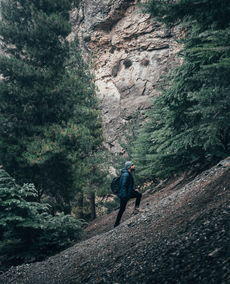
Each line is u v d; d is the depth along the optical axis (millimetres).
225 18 7539
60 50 15914
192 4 7383
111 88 32281
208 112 7105
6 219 8859
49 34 15117
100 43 32781
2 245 9680
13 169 13781
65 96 15078
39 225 9172
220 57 7086
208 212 4293
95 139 18156
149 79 30641
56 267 6637
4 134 13969
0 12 15812
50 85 14672
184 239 3873
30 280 6441
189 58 8539
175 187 10922
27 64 14617
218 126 7418
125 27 31172
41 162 13156
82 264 5590
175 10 7695
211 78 7164
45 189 14719
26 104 14219
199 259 3217
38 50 15109
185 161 10242
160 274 3346
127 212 12609
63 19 15539
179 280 3053
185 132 8797
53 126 14070
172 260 3512
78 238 10922
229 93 6879
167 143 9609
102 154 19297
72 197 15172
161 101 9641
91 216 21250
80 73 18656
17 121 14273
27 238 9789
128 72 31734
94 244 7160
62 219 10273
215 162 9750
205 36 7945
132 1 30312
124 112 30391
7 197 9289
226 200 4359
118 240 6098
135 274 3699
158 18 8133
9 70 14406
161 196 11086
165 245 4055
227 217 3830
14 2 15578
